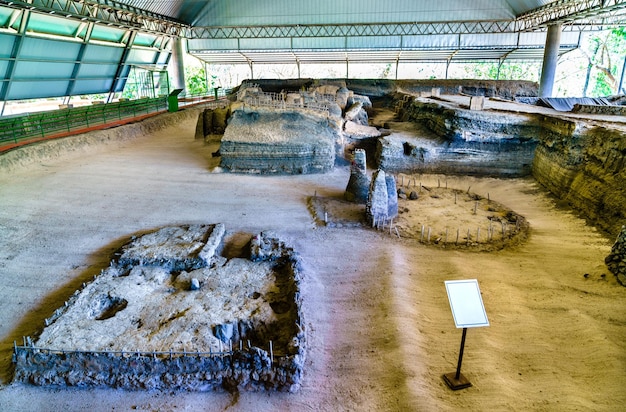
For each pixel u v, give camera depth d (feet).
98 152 58.59
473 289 17.83
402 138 56.39
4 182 43.42
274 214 37.63
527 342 21.59
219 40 108.27
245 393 18.86
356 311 24.58
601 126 40.06
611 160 36.65
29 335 22.30
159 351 19.43
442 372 19.67
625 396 17.74
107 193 41.86
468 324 17.39
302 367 19.60
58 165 50.80
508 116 51.57
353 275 28.09
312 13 100.27
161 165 52.65
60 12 62.13
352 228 35.04
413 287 26.89
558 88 122.21
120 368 19.15
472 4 93.45
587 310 23.79
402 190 44.83
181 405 18.22
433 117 60.49
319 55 111.34
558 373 19.42
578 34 93.91
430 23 96.99
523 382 18.97
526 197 44.78
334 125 54.54
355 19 99.76
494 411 17.34
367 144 59.00
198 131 69.21
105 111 73.56
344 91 77.46
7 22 57.72
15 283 27.17
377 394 18.78
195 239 30.68
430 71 124.16
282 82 104.37
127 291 24.50
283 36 104.22
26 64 66.08
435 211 39.86
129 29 81.56
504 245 32.53
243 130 51.16
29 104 87.15
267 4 100.53
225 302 23.80
